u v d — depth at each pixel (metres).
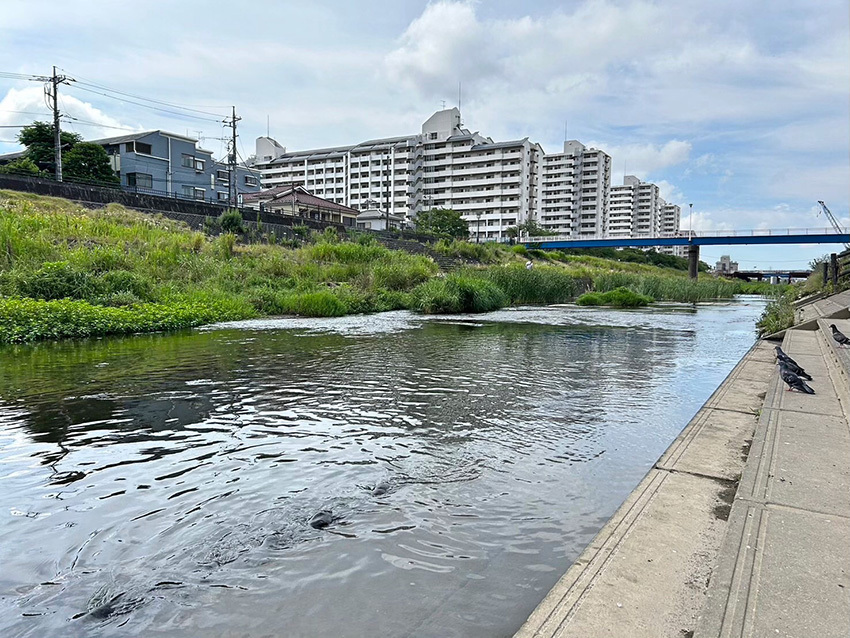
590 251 96.50
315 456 4.61
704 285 40.19
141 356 9.64
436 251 41.06
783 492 3.00
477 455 4.64
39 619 2.45
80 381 7.49
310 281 22.27
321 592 2.66
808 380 6.14
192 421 5.62
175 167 59.28
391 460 4.52
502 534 3.24
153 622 2.44
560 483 4.04
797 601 2.01
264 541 3.15
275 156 123.00
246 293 19.42
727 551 2.38
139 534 3.24
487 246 51.41
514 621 2.43
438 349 11.01
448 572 2.83
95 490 3.88
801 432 4.15
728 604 2.00
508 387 7.43
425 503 3.67
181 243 22.19
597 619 2.07
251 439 5.06
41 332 11.80
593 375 8.37
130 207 30.66
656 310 25.33
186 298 17.12
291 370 8.48
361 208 112.75
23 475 4.15
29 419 5.64
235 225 29.75
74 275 15.27
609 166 131.62
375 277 24.83
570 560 2.95
